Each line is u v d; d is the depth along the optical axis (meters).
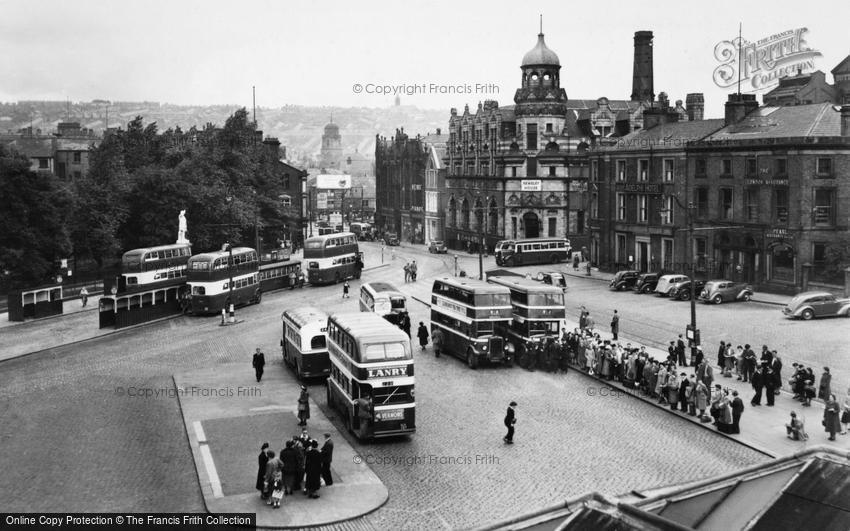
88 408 36.78
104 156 89.81
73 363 46.94
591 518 13.98
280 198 127.62
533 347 43.72
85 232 82.38
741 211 66.44
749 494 14.78
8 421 34.78
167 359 47.75
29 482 27.39
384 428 31.14
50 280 77.88
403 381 31.28
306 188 156.88
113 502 25.56
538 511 14.95
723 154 67.88
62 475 28.08
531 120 106.00
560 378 41.91
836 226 60.59
